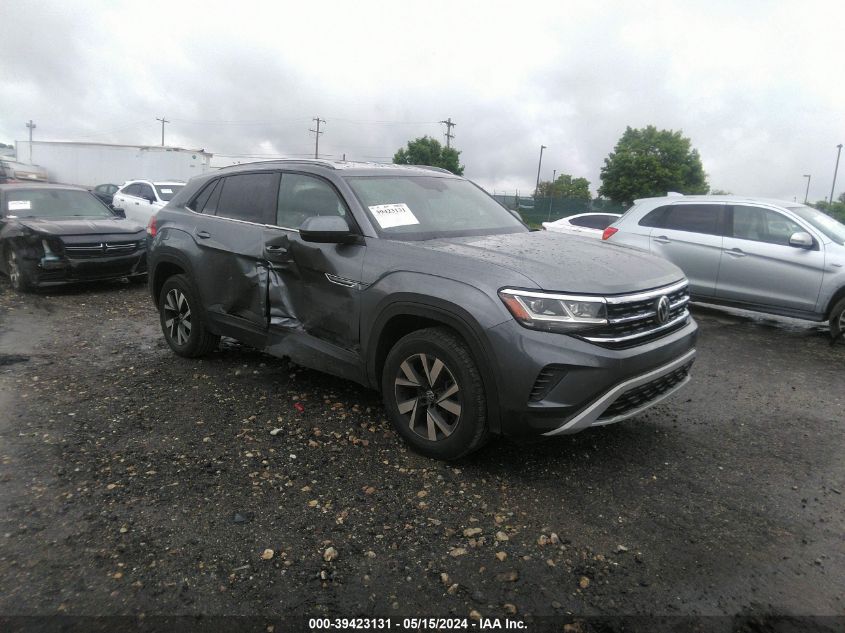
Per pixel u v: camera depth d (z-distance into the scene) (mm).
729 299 7781
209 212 5125
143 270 9141
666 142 47312
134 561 2596
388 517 2988
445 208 4445
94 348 5812
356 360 3883
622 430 4133
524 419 3119
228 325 4840
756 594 2502
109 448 3625
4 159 32781
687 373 3879
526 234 4375
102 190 25281
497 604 2416
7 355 5480
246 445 3711
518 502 3156
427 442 3521
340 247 3924
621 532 2922
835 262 6863
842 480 3510
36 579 2465
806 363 6109
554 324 3053
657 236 8352
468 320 3191
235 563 2605
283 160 4797
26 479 3232
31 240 8242
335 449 3684
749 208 7734
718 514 3105
